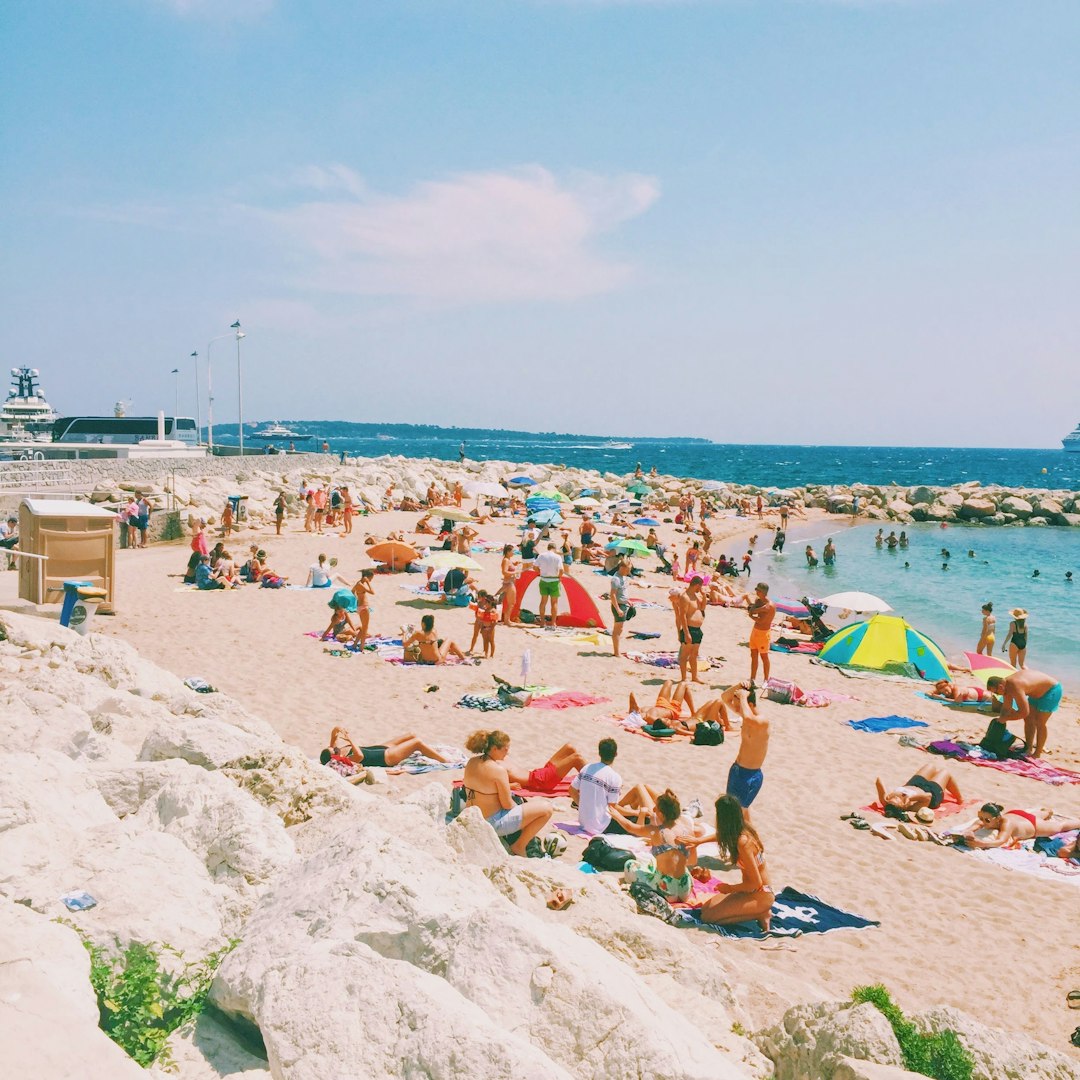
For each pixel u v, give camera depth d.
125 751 8.77
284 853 6.42
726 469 147.00
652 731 13.79
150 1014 4.57
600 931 6.42
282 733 13.12
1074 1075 5.42
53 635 12.93
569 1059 4.48
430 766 11.77
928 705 16.98
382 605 23.02
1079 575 38.62
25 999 4.05
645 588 28.14
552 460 178.50
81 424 57.56
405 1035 4.20
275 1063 4.20
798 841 10.50
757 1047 5.62
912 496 70.25
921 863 10.05
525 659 16.20
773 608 16.81
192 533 32.75
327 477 49.62
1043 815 11.03
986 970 7.88
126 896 5.39
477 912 5.12
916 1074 4.87
